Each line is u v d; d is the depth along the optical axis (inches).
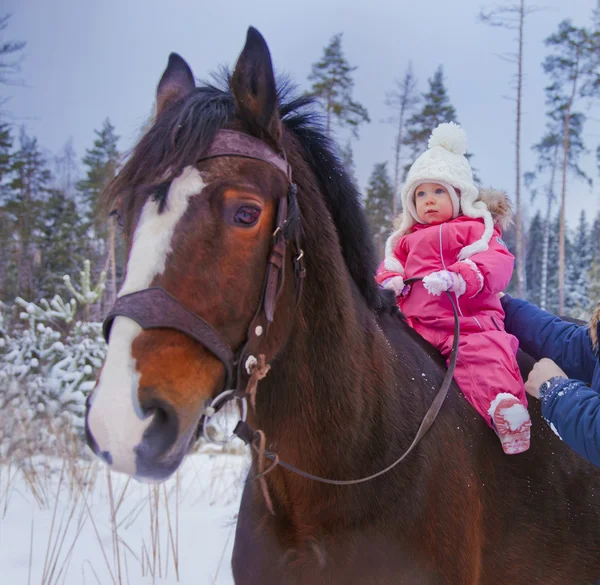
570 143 805.9
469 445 76.7
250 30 59.4
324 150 73.6
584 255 1305.4
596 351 78.4
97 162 920.3
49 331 228.2
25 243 839.1
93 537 153.5
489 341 81.0
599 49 775.1
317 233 66.9
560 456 88.8
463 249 86.6
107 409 47.4
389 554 65.7
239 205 55.4
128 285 52.5
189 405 52.0
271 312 58.6
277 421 66.2
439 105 789.9
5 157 810.8
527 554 81.3
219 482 208.1
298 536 66.8
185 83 74.1
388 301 83.7
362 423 67.5
